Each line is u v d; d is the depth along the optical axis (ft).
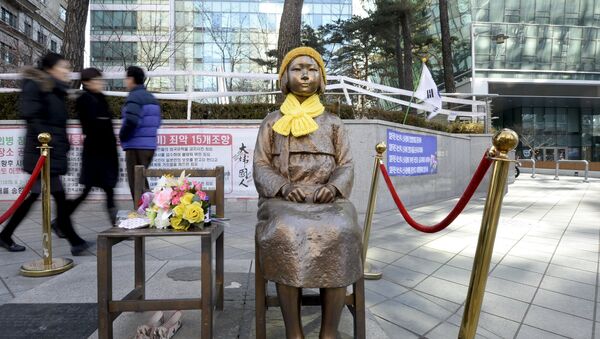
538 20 101.04
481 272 5.82
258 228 6.91
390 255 13.83
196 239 16.20
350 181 7.64
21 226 18.83
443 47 46.03
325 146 7.95
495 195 5.67
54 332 7.84
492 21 99.40
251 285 10.59
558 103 112.88
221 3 74.64
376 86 26.17
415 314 9.16
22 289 10.43
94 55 55.26
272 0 75.05
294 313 6.36
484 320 8.79
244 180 22.80
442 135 31.58
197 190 7.83
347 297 7.10
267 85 50.06
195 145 22.63
